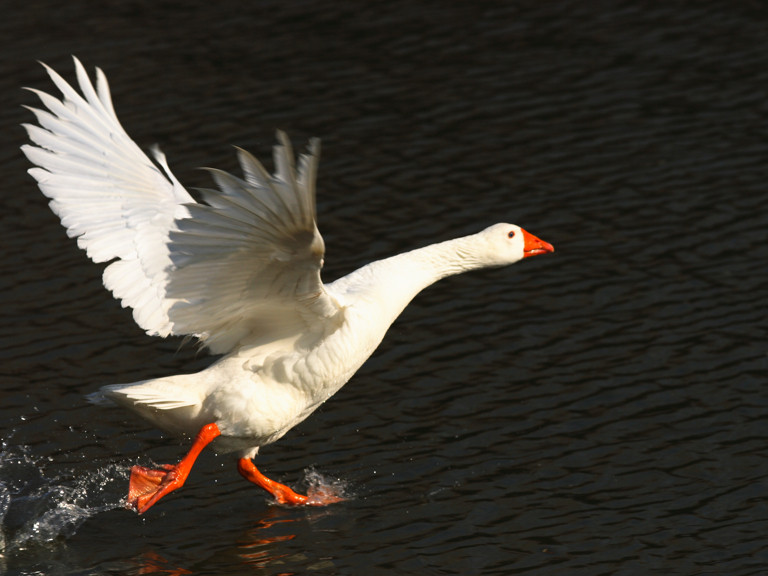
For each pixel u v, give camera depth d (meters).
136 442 12.05
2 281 15.43
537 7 26.22
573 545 10.12
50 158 10.19
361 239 16.62
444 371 13.56
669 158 19.05
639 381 13.12
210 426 9.82
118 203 10.38
